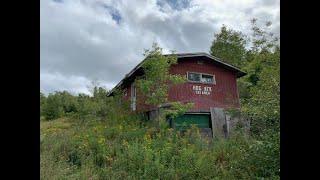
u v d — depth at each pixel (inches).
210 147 363.3
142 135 410.9
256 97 272.4
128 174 282.4
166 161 305.3
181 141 373.1
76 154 327.9
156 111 509.7
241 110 349.7
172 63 591.2
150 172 280.2
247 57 1203.2
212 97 677.9
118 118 528.4
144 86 521.3
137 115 536.7
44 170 249.0
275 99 241.0
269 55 329.1
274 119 240.4
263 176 228.5
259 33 511.8
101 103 608.4
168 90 589.0
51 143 366.6
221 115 519.2
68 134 426.9
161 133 413.4
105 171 281.3
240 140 339.0
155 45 539.8
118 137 406.6
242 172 251.3
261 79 268.5
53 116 800.9
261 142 232.7
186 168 285.7
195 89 661.9
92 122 520.1
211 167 286.0
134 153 317.7
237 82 737.0
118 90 623.5
